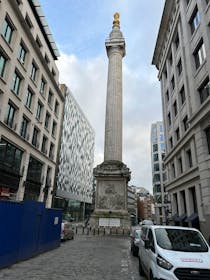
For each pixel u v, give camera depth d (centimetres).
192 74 2303
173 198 3161
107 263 1181
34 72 3272
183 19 2606
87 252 1516
